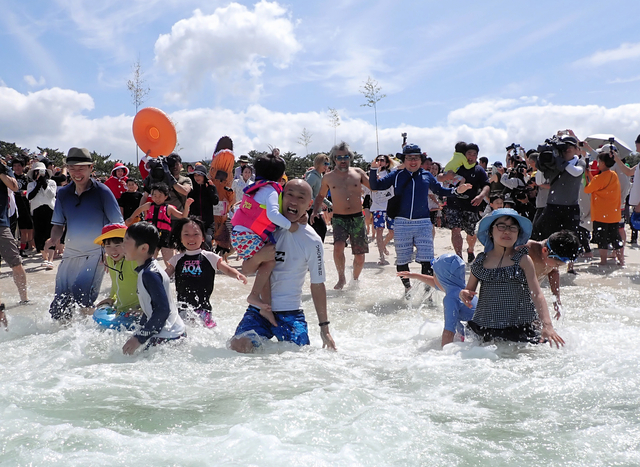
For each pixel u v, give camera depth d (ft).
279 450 7.83
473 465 7.49
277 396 10.30
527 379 11.21
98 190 19.10
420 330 16.69
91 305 18.85
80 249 18.83
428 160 42.93
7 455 7.74
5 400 10.03
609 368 11.81
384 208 32.45
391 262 33.30
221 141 38.65
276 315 14.93
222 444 8.06
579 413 9.38
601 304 19.47
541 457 7.72
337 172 25.27
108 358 13.43
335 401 9.87
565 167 26.94
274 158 14.94
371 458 7.66
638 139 30.63
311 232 14.96
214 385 11.08
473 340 14.83
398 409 9.44
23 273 22.30
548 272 16.67
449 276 15.48
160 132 29.37
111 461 7.58
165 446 8.04
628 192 37.58
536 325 14.56
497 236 14.60
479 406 9.77
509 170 36.83
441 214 51.42
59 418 9.21
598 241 29.58
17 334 16.58
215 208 34.55
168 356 13.33
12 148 88.94
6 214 22.17
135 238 14.12
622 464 7.50
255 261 14.64
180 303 16.67
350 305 21.16
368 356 13.69
